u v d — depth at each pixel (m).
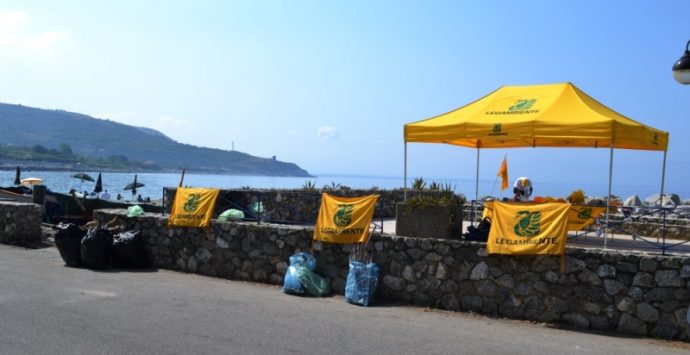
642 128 10.02
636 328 8.31
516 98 11.23
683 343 7.96
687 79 8.77
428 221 10.03
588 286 8.62
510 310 9.09
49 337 6.93
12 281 10.28
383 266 10.08
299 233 10.97
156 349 6.61
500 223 9.16
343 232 10.37
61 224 17.89
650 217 13.75
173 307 8.84
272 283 11.23
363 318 8.70
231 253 11.71
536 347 7.45
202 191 12.30
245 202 15.78
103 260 12.00
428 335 7.82
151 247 12.71
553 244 8.69
